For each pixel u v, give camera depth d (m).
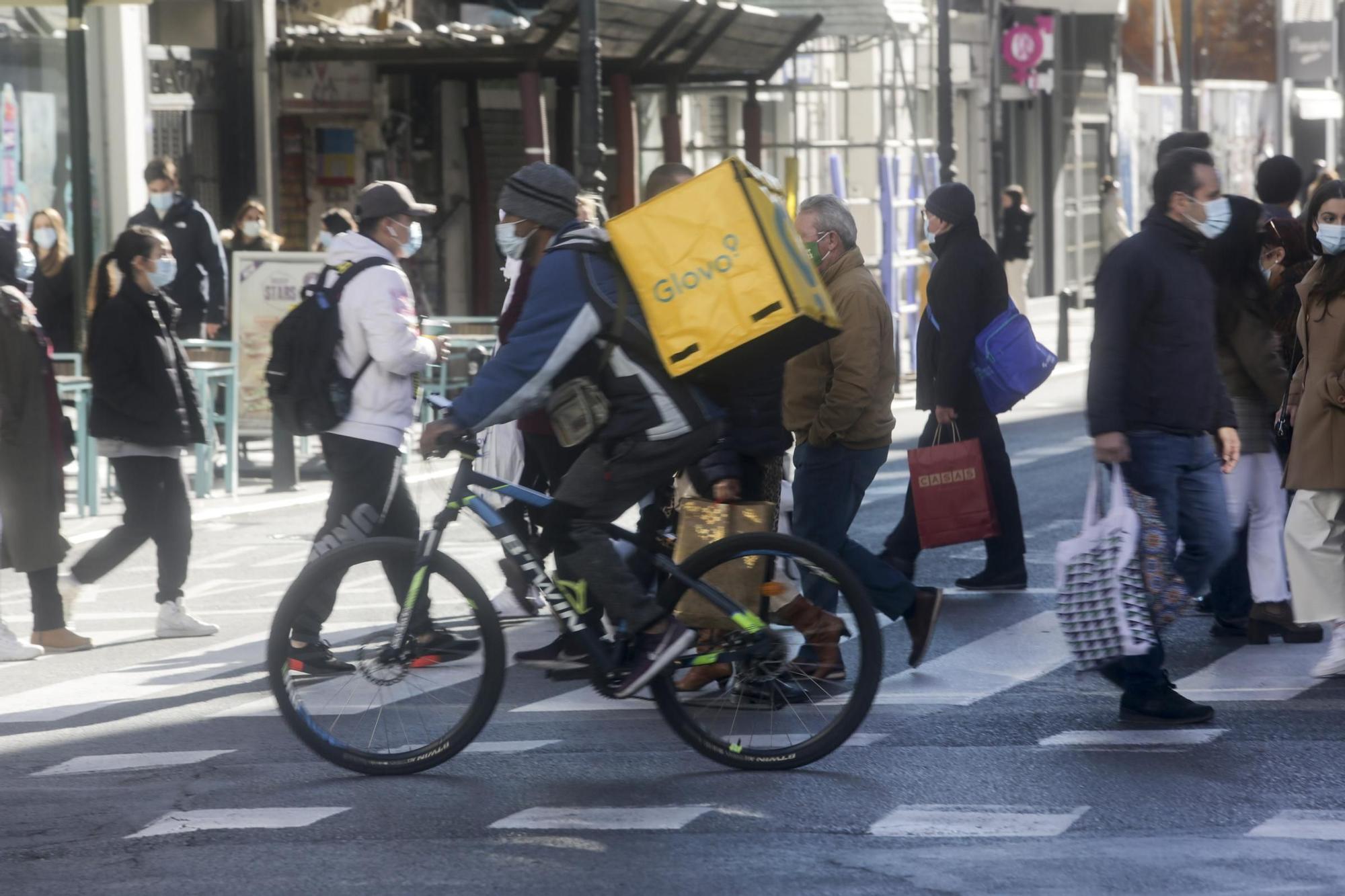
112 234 28.98
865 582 13.12
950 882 8.70
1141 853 9.09
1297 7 72.81
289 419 13.45
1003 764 10.80
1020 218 41.94
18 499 14.59
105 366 14.86
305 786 10.66
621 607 10.55
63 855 9.45
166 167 25.11
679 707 10.80
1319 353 12.73
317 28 31.69
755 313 10.12
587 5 24.41
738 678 10.73
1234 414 12.64
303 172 32.16
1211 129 66.38
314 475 25.33
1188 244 11.92
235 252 24.36
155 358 14.91
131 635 15.42
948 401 16.02
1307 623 13.12
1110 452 11.70
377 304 13.34
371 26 33.00
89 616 16.23
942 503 15.25
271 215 31.62
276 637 10.78
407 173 33.09
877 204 40.78
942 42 33.62
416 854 9.31
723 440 11.77
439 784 10.61
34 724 12.42
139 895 8.79
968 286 15.88
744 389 11.87
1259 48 69.62
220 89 30.81
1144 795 10.12
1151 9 63.44
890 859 9.05
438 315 33.81
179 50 29.91
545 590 10.70
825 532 13.02
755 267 10.15
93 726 12.31
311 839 9.62
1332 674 12.92
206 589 17.45
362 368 13.46
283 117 31.92
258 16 31.02
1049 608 15.65
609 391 10.43
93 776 11.03
